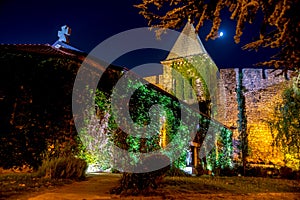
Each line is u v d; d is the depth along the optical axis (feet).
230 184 36.63
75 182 28.32
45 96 38.06
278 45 19.89
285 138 78.89
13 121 35.81
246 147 86.02
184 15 22.44
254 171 68.85
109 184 27.53
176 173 43.52
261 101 90.79
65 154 37.19
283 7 16.80
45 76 38.58
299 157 74.95
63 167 29.78
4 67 36.91
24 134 35.91
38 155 35.86
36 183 24.98
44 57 39.14
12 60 37.40
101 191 23.68
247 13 19.51
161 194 23.66
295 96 76.69
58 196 20.33
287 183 44.39
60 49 48.47
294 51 20.43
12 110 36.14
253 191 31.45
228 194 27.02
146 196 22.62
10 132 35.37
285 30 17.84
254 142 86.99
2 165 34.09
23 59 37.93
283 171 64.49
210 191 27.99
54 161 30.25
